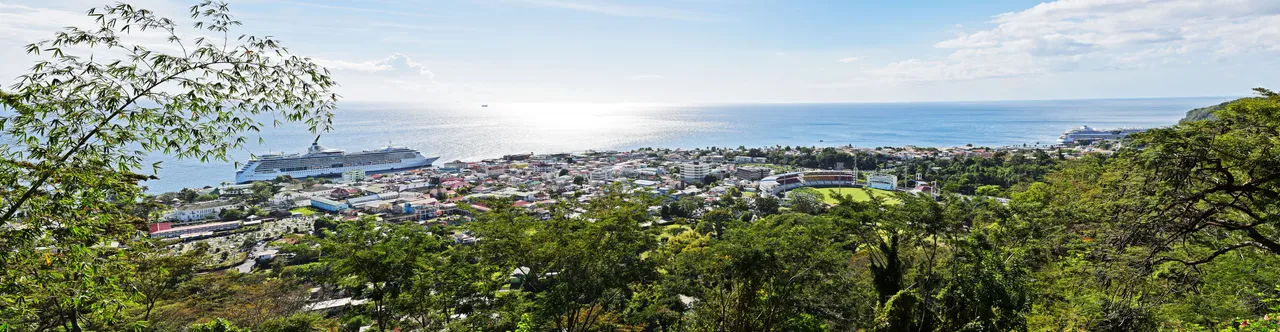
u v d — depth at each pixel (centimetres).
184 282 2966
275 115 1212
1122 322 1805
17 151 1069
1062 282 2239
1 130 1037
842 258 2450
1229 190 1675
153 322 2652
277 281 3472
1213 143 1667
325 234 2394
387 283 2270
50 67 1047
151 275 2609
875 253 2661
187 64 1113
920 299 2095
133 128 1127
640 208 2458
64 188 1089
